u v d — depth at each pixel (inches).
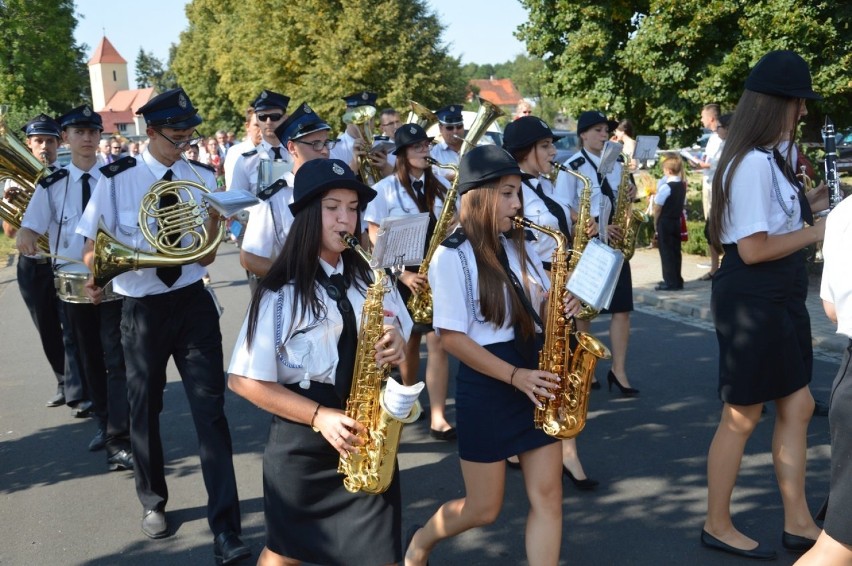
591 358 129.3
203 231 167.0
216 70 2140.7
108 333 206.2
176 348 168.4
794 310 170.2
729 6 538.0
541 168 189.5
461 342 127.3
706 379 265.4
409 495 191.9
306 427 114.7
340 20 1380.4
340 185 110.9
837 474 109.1
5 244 725.3
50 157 265.6
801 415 152.0
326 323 113.0
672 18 563.2
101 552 171.9
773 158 142.5
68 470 216.7
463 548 167.6
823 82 521.3
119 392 209.8
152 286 166.6
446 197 210.2
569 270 142.4
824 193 162.9
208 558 167.6
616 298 248.8
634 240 249.8
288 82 1483.8
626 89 634.2
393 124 320.5
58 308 265.1
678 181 386.6
